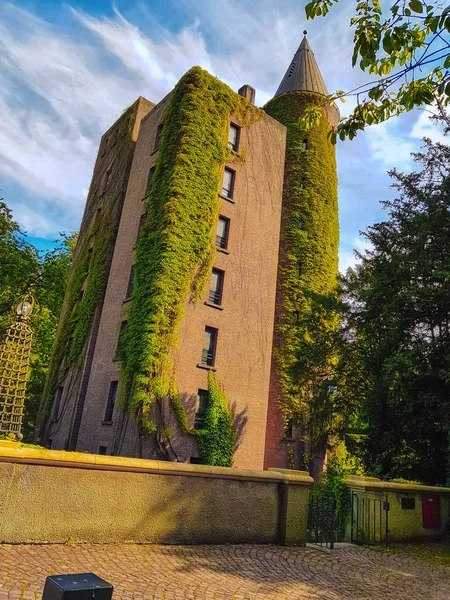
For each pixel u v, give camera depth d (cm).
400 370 1647
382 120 691
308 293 2891
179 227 2622
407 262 1811
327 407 2556
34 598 536
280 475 1056
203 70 3005
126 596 585
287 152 3747
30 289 3578
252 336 2848
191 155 2780
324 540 1129
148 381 2309
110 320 2834
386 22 582
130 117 3638
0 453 719
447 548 1203
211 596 636
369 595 732
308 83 3984
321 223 3588
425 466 1802
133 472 857
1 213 3466
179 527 894
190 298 2600
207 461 2400
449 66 579
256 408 2741
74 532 779
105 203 3481
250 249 2989
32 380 4209
